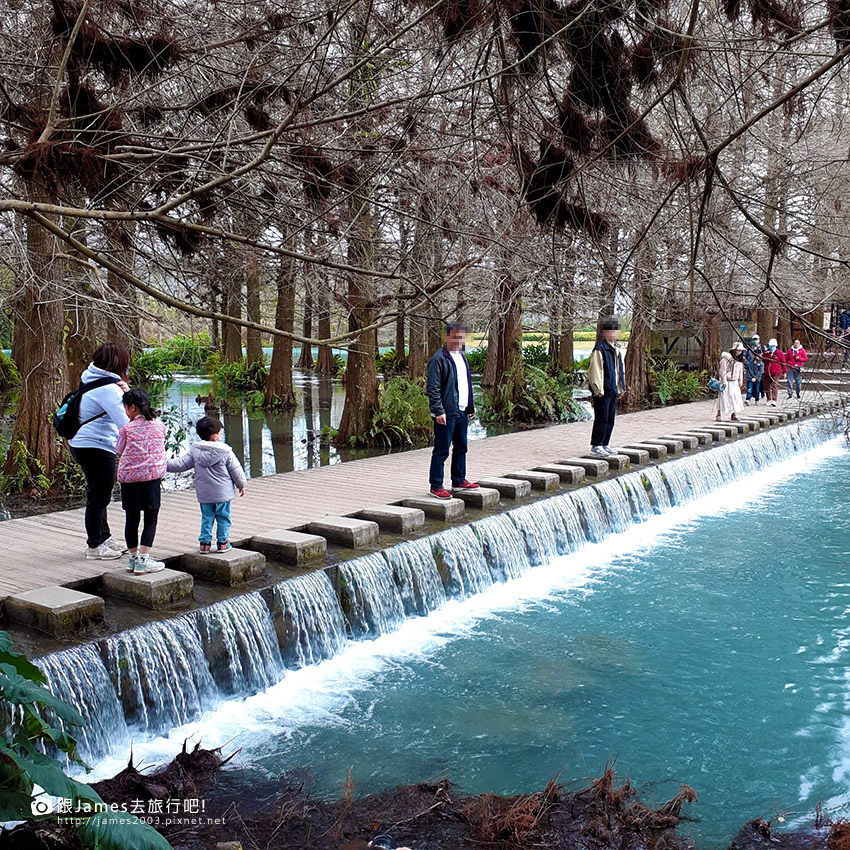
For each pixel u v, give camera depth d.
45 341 12.43
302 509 9.50
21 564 7.02
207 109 6.09
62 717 4.07
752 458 17.19
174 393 30.27
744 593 9.09
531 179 4.82
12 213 8.81
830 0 3.74
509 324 21.61
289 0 6.42
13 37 6.88
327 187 5.86
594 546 11.19
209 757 5.44
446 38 4.55
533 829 4.57
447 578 8.80
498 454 14.04
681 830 4.64
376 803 4.86
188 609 6.33
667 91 3.91
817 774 5.28
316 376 38.19
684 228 8.13
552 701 6.34
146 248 6.82
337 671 6.98
